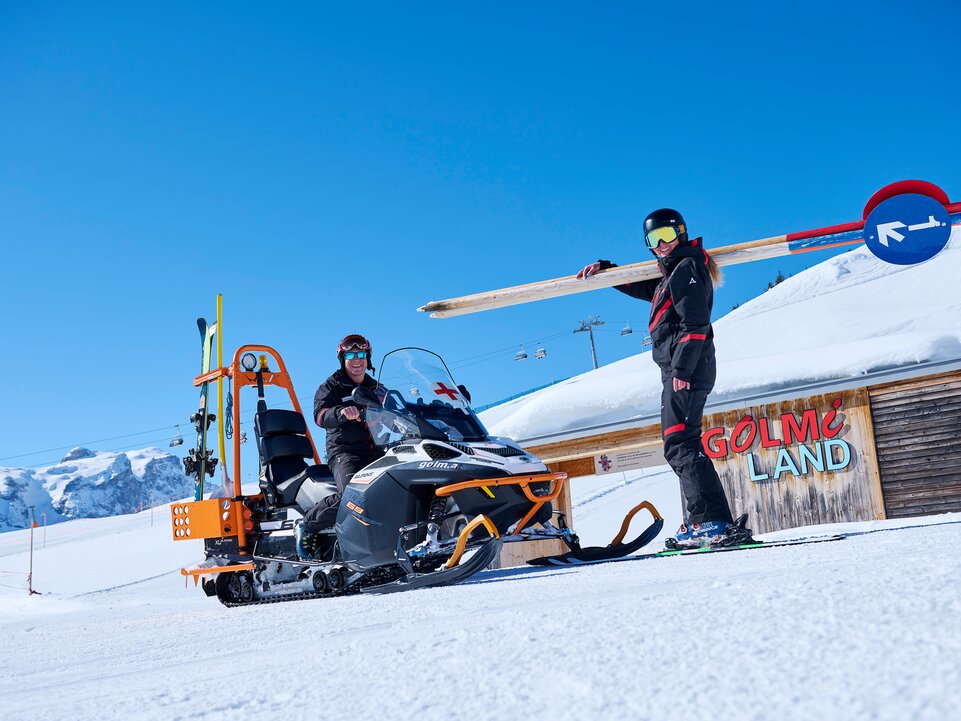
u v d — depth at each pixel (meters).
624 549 4.88
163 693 1.42
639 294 5.15
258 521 5.75
